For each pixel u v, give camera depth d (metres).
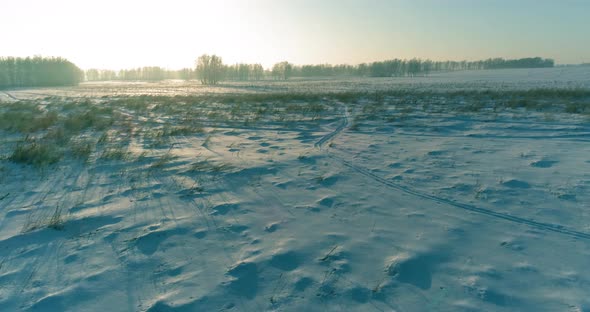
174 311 3.10
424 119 14.17
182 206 5.46
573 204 5.24
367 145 9.77
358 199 5.68
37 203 5.63
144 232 4.59
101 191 6.18
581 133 10.50
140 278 3.61
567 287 3.34
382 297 3.25
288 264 3.81
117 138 11.09
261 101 24.50
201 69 90.56
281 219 4.97
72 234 4.57
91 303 3.23
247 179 6.75
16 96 38.06
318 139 10.84
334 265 3.78
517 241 4.24
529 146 9.16
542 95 23.16
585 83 46.19
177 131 11.91
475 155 8.36
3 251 4.14
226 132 12.33
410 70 140.00
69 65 107.25
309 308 3.13
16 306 3.19
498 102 19.47
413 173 6.99
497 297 3.22
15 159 8.15
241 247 4.20
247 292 3.36
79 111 18.50
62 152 8.95
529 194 5.70
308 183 6.50
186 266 3.81
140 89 59.31
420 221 4.85
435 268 3.70
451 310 3.07
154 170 7.38
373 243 4.25
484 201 5.49
